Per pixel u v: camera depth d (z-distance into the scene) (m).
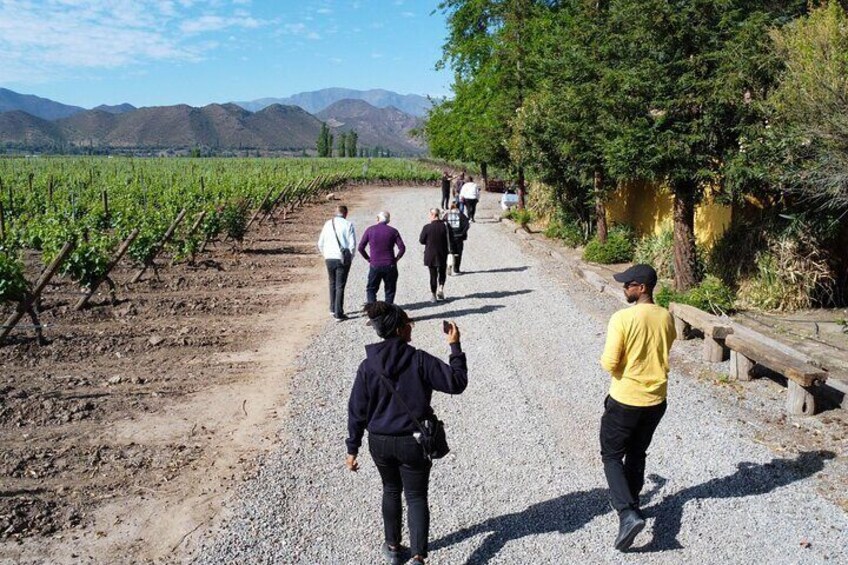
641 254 15.58
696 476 5.79
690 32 10.88
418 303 12.60
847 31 8.91
